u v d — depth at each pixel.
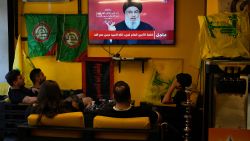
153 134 3.07
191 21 5.26
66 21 5.51
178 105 4.50
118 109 3.29
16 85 4.88
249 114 3.14
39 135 3.29
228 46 3.55
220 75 3.12
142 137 3.12
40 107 3.33
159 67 5.38
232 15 3.59
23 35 5.68
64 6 5.54
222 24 3.59
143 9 5.31
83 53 5.54
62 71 5.64
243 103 3.12
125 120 3.14
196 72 5.19
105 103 4.63
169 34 5.29
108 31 5.44
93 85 5.53
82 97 4.96
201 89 4.41
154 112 3.46
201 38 3.67
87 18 5.48
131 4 5.33
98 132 3.17
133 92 5.46
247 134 2.92
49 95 3.35
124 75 5.47
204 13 5.14
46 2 5.56
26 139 3.27
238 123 3.16
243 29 3.55
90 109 4.38
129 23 5.37
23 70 5.65
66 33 5.53
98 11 5.42
